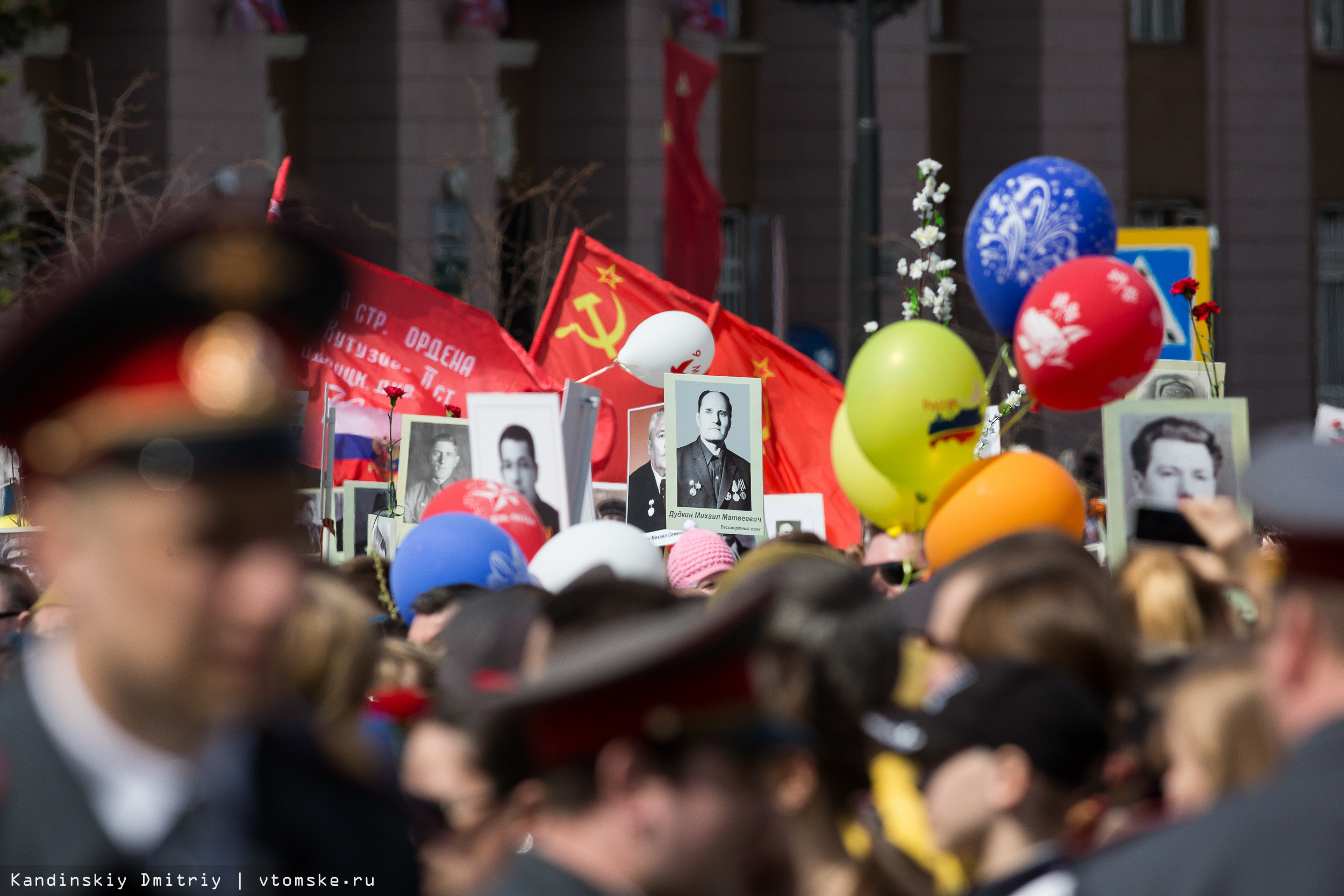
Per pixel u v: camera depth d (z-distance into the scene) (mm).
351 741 8438
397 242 82125
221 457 5973
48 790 6742
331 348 37094
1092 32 107000
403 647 16281
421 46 90062
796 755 8484
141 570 6004
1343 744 8047
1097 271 22234
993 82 106688
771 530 34219
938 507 21234
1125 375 22250
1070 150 106812
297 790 7828
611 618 9805
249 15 83062
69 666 6848
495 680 12320
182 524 5965
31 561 27875
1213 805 8398
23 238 64438
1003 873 10359
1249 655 11742
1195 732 11562
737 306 102250
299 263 6461
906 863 11648
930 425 22375
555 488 27000
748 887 7711
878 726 11133
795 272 101812
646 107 96312
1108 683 12289
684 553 26500
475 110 91562
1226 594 16672
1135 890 8203
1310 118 114000
